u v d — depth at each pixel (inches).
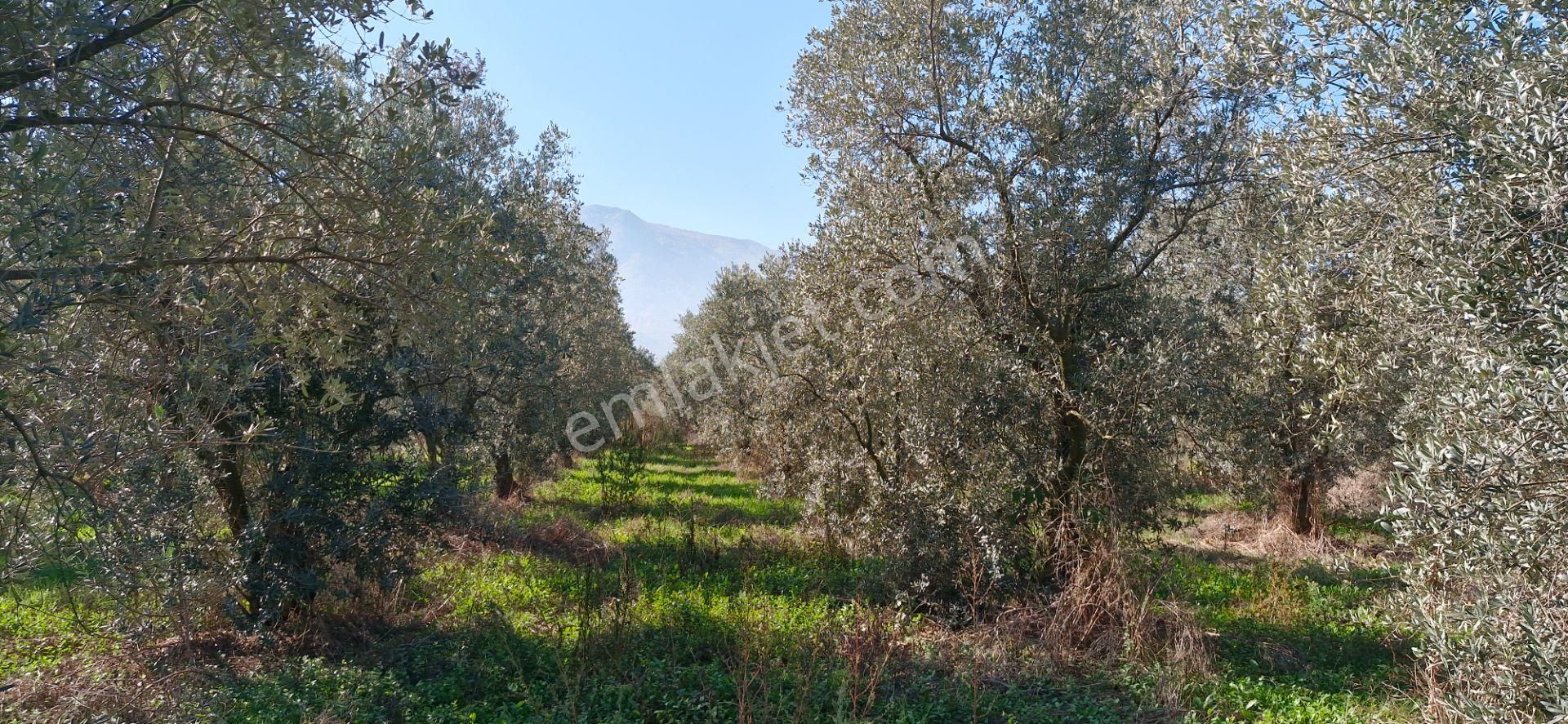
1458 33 194.9
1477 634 181.3
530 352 570.9
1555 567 163.9
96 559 213.3
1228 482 490.0
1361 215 218.1
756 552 543.5
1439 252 190.7
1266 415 431.8
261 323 201.2
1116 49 389.4
